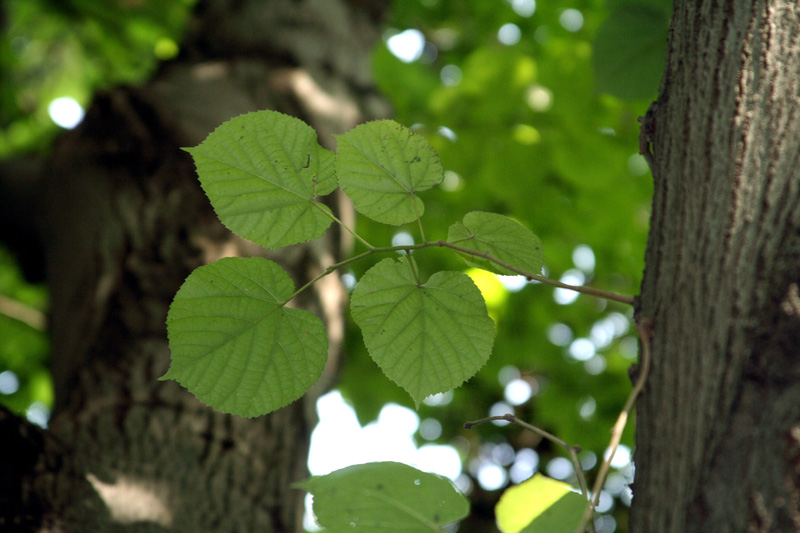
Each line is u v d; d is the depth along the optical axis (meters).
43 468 1.66
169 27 4.86
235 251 2.19
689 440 1.45
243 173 1.46
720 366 1.45
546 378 6.03
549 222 4.23
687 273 1.47
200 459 1.78
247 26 2.97
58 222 2.37
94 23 4.82
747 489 1.43
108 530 1.66
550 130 3.59
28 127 5.29
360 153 1.46
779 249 1.45
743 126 1.46
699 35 1.49
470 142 3.60
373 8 3.35
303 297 2.21
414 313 1.48
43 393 5.10
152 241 2.17
